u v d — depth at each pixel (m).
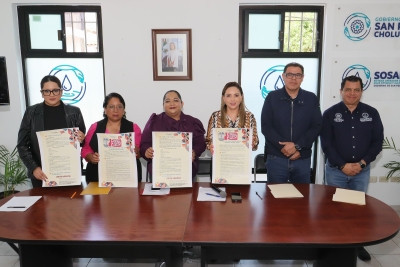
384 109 3.28
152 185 1.98
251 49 3.29
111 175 2.00
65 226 1.46
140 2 3.09
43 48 3.31
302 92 2.35
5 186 3.16
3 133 3.33
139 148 2.26
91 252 1.81
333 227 1.43
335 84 3.24
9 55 3.21
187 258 2.46
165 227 1.44
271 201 1.75
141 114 3.27
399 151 3.32
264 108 2.42
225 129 1.94
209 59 3.19
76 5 3.19
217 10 3.10
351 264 1.56
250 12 3.22
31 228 1.45
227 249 1.73
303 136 2.27
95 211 1.63
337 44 3.18
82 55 3.30
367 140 2.38
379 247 2.61
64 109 2.33
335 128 2.42
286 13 3.23
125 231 1.41
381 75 3.22
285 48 3.29
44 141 1.95
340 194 1.84
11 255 2.49
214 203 1.73
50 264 1.71
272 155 2.40
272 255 1.77
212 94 3.24
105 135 1.97
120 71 3.20
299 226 1.44
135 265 2.36
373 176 3.40
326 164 2.56
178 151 1.94
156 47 3.15
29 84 3.38
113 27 3.13
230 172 1.95
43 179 1.95
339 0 3.11
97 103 3.41
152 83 3.22
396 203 3.43
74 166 1.98
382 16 3.13
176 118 2.25
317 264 1.86
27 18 3.25
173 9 3.10
